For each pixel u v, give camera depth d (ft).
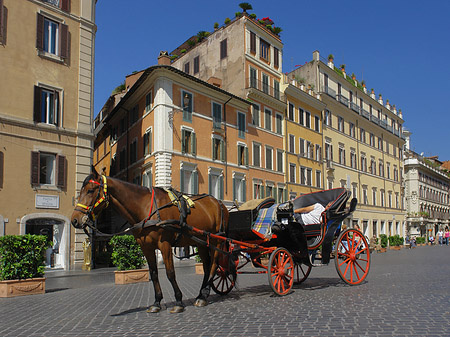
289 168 143.95
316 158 160.56
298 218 35.78
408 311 24.99
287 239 34.55
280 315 24.56
